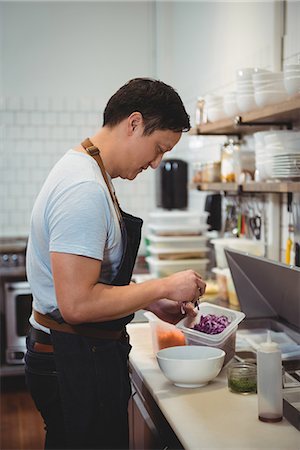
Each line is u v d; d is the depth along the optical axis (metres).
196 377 1.95
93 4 5.54
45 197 1.82
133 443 2.50
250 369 1.94
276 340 2.39
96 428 1.94
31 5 5.46
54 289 1.85
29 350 2.03
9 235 5.52
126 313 1.80
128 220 1.98
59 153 5.55
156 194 5.18
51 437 2.06
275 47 3.04
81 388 1.91
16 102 5.48
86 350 1.91
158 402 1.87
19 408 4.55
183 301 1.91
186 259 3.84
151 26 5.62
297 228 2.86
